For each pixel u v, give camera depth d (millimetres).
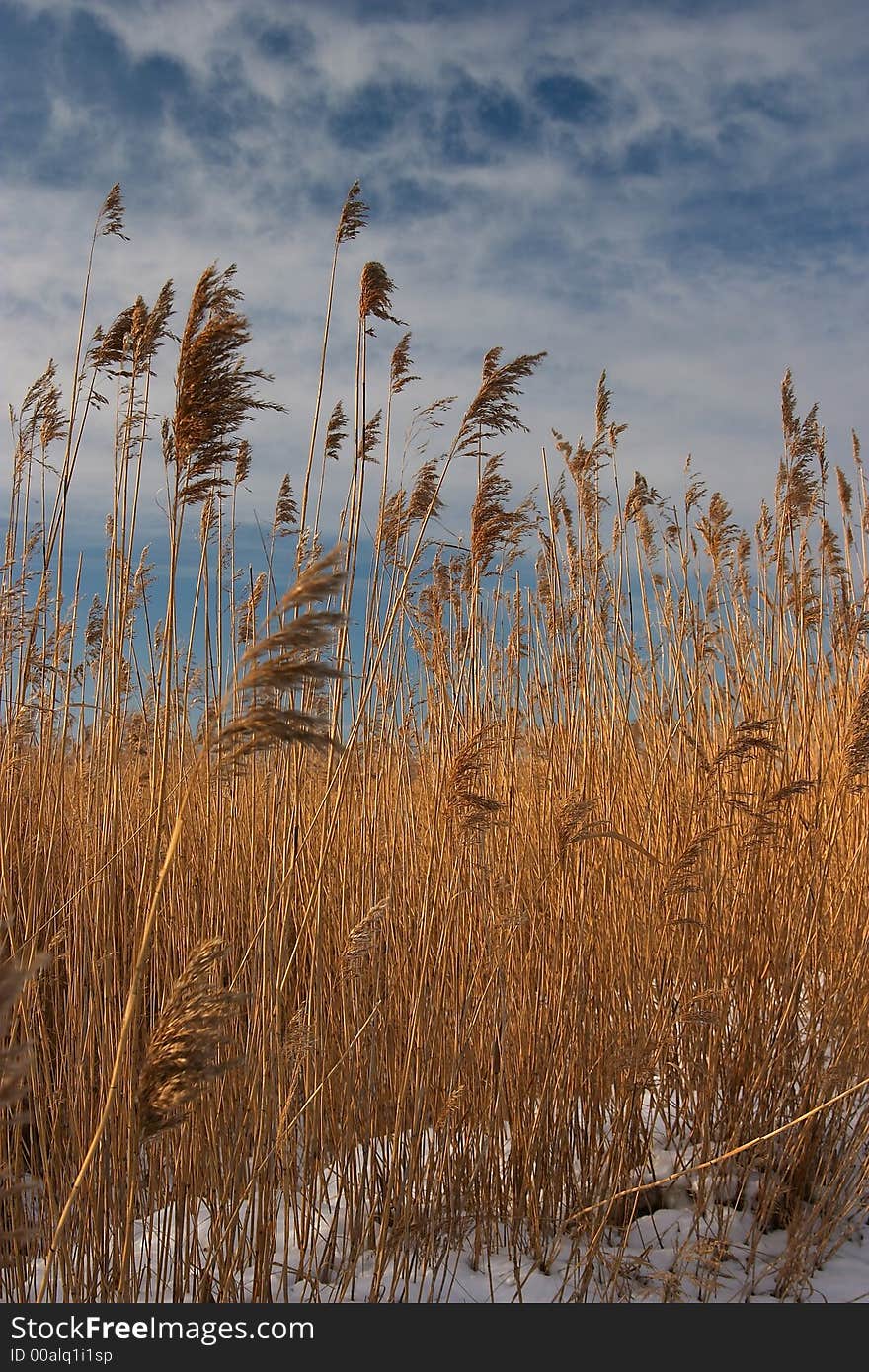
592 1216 4141
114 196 4449
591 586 5898
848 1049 4852
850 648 6098
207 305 3158
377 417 5109
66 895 4297
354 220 4270
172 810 4152
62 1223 2436
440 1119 4285
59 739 4727
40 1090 3699
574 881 4941
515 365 4367
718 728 6086
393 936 4762
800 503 6043
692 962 5121
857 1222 4562
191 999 2461
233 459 3287
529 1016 4660
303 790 4230
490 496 5117
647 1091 5367
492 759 5676
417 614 6043
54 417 5219
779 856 5426
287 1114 3814
